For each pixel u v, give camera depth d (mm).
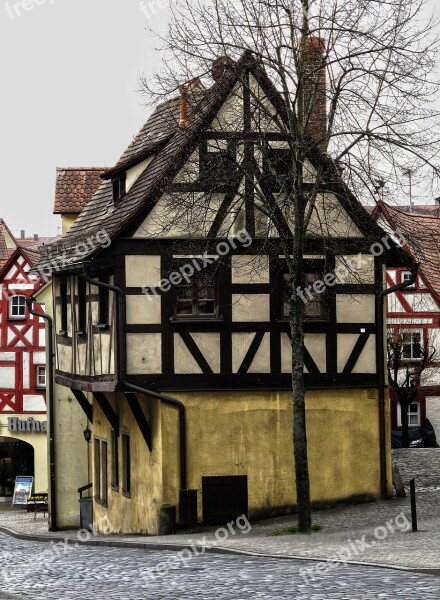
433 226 28812
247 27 22422
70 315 29594
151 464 25703
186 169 24641
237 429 25344
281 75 22375
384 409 26188
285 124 23469
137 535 26688
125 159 30375
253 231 25250
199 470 25172
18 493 49688
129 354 25078
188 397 25203
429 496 26578
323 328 25891
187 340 25250
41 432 52719
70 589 16469
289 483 25562
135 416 25656
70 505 34625
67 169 37812
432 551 17969
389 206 22859
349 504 25891
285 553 18953
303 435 22438
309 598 14297
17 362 52906
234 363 25375
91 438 33219
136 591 15867
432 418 49562
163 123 28906
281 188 23297
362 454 26047
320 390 25812
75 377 28750
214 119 24656
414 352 48875
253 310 25453
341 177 22594
